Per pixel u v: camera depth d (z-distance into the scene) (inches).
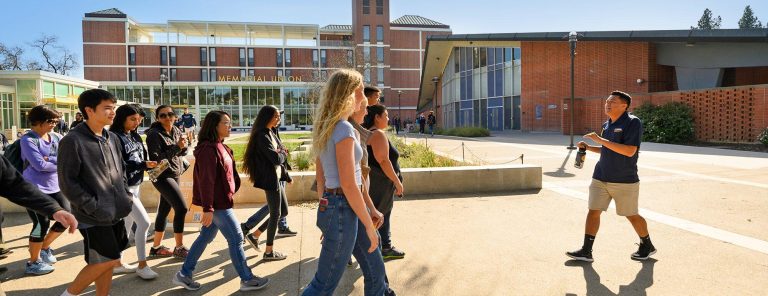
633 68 1002.1
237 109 2390.5
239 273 155.7
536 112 1243.2
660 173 398.6
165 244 213.3
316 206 292.2
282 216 213.2
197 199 161.3
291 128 2303.2
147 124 2224.4
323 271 111.1
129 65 2736.2
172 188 188.9
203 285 162.4
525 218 252.7
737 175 383.6
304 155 430.6
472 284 159.5
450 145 730.8
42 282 166.2
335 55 2481.5
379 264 118.6
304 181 309.9
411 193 323.6
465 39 1251.8
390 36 2982.3
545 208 277.1
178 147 190.7
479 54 1499.8
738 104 709.3
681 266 172.9
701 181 356.2
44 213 95.4
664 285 155.3
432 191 326.0
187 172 244.7
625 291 151.2
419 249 198.8
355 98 114.8
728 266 171.6
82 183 119.7
